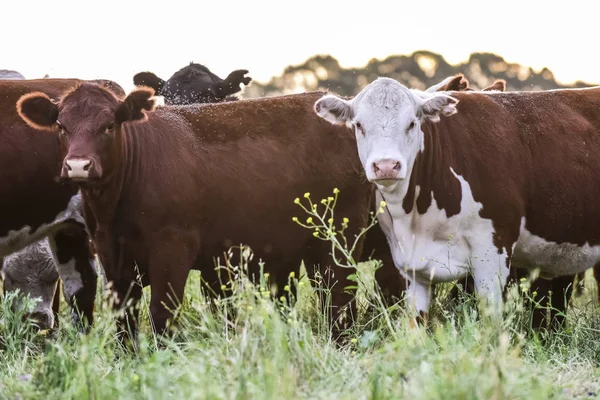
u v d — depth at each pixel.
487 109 11.28
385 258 11.84
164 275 10.52
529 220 11.24
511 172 10.98
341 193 11.38
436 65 54.28
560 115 11.56
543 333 11.40
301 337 7.92
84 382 7.38
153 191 10.55
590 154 11.46
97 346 8.34
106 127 10.12
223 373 7.50
